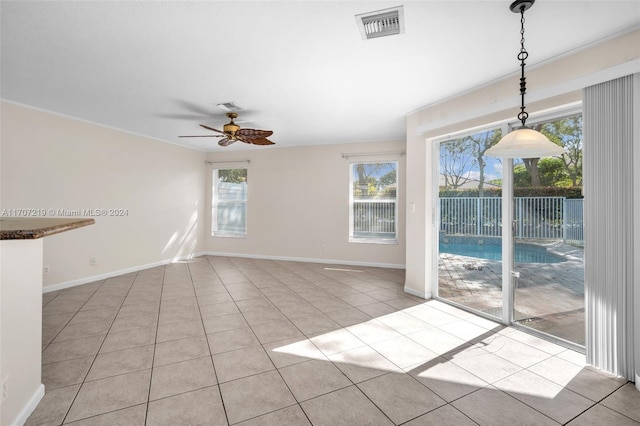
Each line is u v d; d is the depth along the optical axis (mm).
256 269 5695
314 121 4684
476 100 3295
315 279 4969
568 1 1898
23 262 1720
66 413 1765
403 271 5590
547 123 2826
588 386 2064
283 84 3236
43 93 3539
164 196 6055
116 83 3234
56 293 4117
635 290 2094
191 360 2379
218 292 4219
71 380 2094
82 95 3590
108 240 4980
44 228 1575
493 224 3287
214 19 2119
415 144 4125
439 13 2039
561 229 2727
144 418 1733
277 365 2314
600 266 2264
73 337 2768
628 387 2055
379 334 2877
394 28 2225
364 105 3908
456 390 2016
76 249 4516
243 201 7023
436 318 3289
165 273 5328
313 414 1780
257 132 3961
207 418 1737
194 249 6855
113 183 5047
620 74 2129
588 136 2334
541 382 2111
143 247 5617
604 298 2244
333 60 2703
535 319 2914
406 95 3547
